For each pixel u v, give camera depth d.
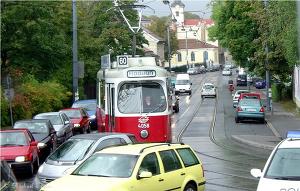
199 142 31.38
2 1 35.06
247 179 19.58
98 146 16.98
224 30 65.50
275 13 34.06
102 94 25.66
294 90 58.94
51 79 47.12
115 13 65.44
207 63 163.00
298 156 12.45
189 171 14.27
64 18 46.75
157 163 13.38
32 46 37.69
